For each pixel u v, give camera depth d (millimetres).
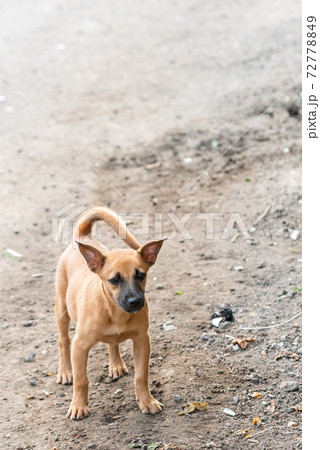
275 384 5348
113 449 4641
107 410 5184
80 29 17609
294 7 17141
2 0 19906
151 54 15633
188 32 16766
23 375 5801
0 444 4781
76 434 4859
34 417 5141
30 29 17750
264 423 4867
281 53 14180
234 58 14547
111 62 15398
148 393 5152
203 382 5438
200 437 4719
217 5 18547
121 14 18625
